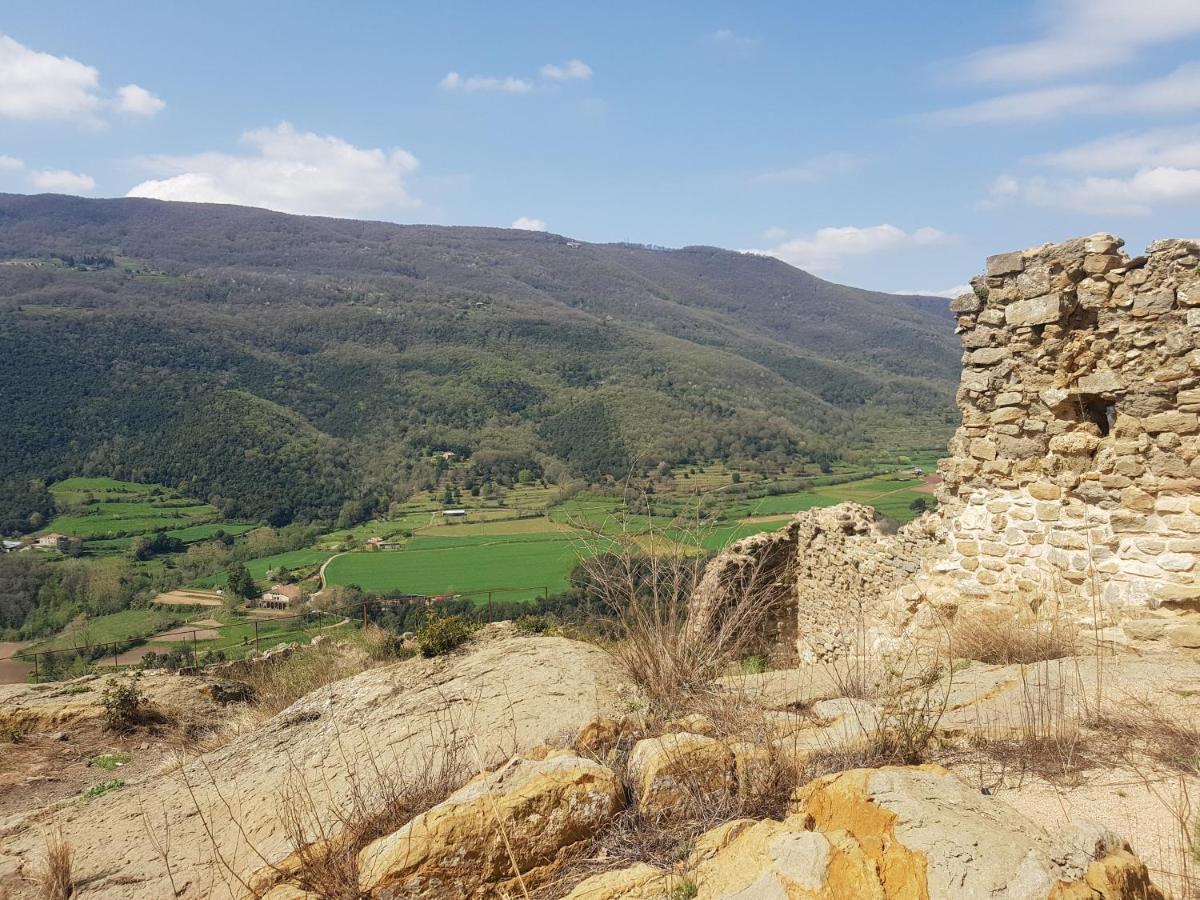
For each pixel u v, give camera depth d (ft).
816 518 40.88
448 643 30.45
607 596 20.94
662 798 13.02
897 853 9.66
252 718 31.53
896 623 28.53
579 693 20.86
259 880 13.34
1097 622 23.06
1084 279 24.11
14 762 28.12
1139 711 16.25
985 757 14.70
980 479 26.63
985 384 26.40
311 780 19.24
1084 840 9.56
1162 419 22.52
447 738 19.06
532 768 13.44
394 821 14.21
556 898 11.39
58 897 16.01
